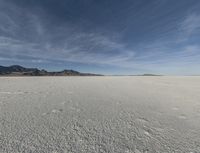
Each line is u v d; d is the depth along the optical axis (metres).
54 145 3.89
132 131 5.09
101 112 7.30
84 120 6.03
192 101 10.55
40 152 3.53
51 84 20.75
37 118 6.00
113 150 3.78
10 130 4.71
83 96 11.50
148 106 8.91
